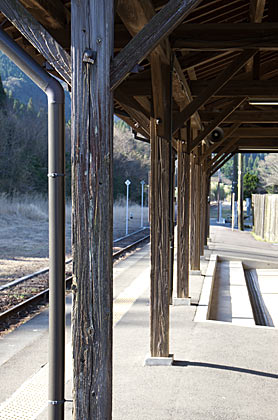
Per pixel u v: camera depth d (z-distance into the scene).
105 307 2.35
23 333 5.90
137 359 4.67
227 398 3.80
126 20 3.28
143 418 3.41
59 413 2.31
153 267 4.60
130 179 47.03
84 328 2.36
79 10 2.31
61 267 2.27
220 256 14.00
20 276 9.90
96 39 2.31
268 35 4.62
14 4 2.31
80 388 2.38
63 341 2.29
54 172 2.26
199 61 6.17
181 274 7.13
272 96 6.75
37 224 23.17
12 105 34.03
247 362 4.65
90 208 2.33
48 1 3.97
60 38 4.40
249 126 12.25
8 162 31.50
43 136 34.69
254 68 6.80
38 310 7.24
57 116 2.26
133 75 5.94
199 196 9.94
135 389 3.94
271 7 6.14
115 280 9.31
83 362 2.37
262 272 13.31
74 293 2.35
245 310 8.01
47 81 2.24
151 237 4.61
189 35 4.62
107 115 2.32
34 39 2.34
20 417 3.39
